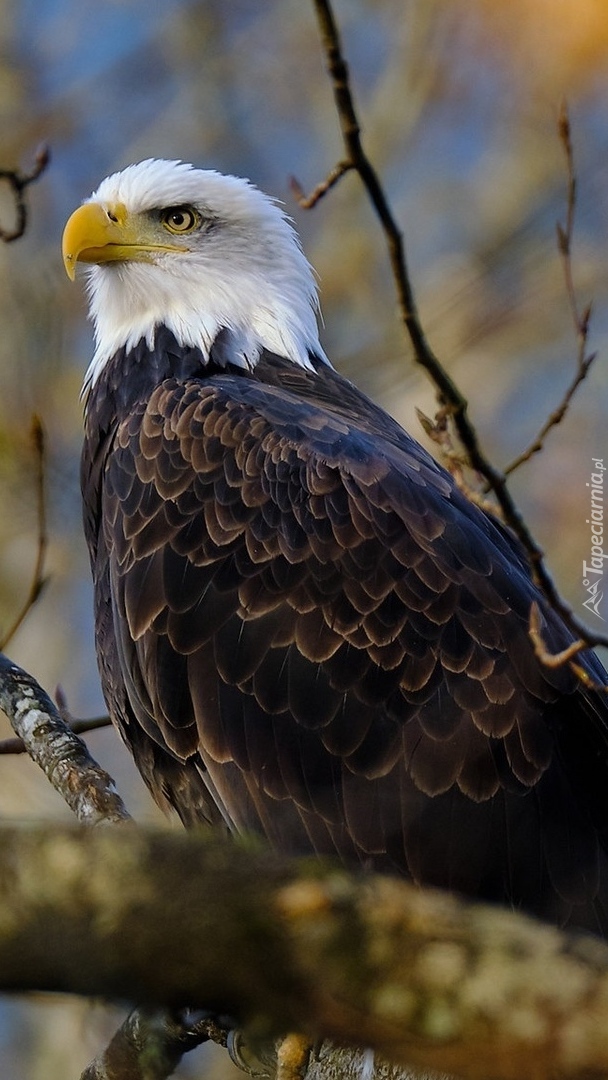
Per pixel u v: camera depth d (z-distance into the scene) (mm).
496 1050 4613
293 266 12797
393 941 4703
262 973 4730
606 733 9531
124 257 12445
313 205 8117
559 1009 4578
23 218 11453
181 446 10492
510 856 9227
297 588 9750
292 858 4922
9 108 20844
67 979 4715
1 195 19438
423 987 4656
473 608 9586
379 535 9805
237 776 9695
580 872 9281
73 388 18812
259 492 10102
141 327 12391
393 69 22016
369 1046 4824
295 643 9656
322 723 9516
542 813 9289
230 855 4816
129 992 4758
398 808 9328
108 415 12141
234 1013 4945
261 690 9664
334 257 20828
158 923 4680
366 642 9562
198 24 22156
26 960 4656
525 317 21000
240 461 10281
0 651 10711
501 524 11062
